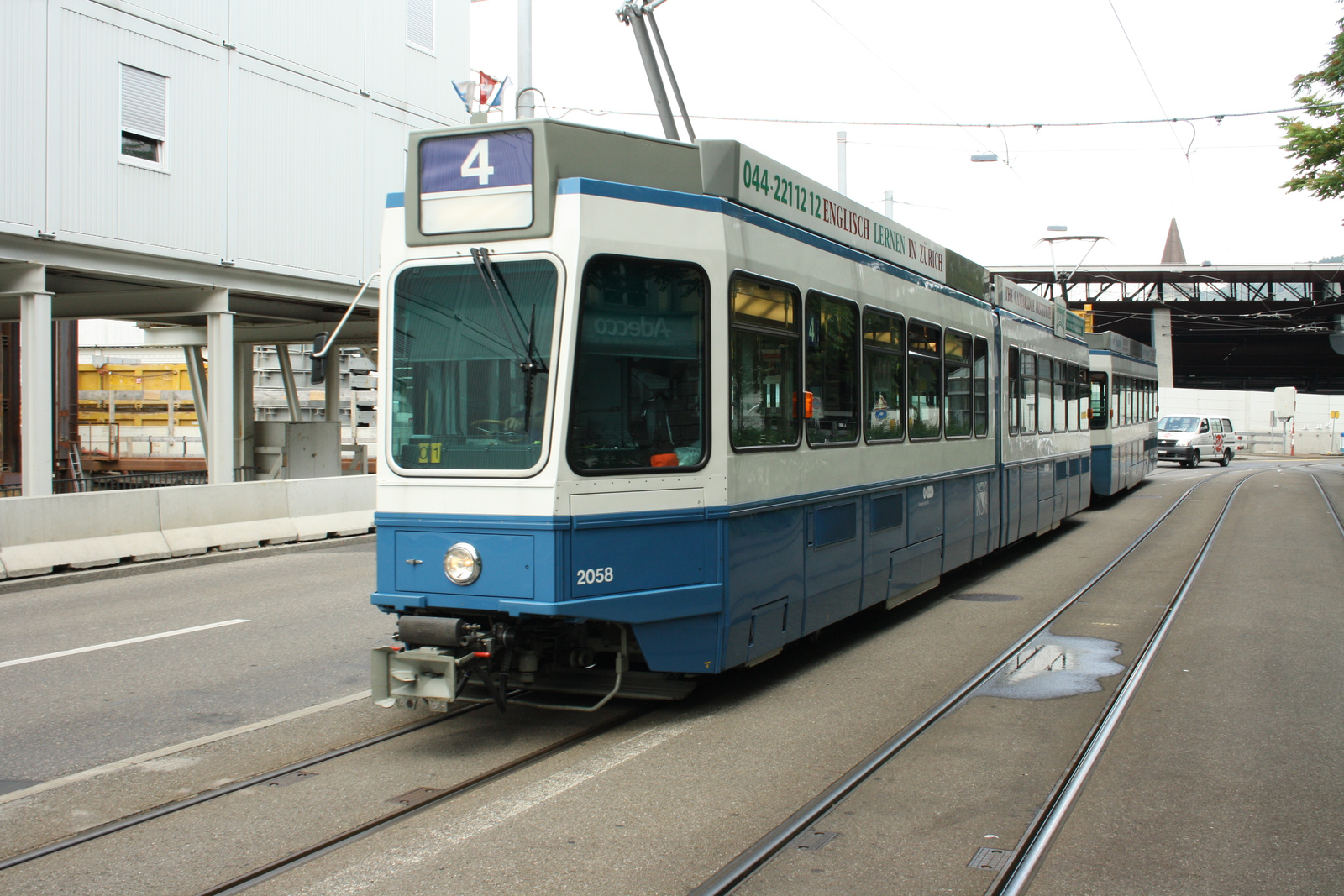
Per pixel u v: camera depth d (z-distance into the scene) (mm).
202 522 14070
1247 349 71312
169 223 18391
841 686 7016
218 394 19844
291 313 24984
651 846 4285
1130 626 8953
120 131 17562
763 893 3869
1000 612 9734
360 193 22125
